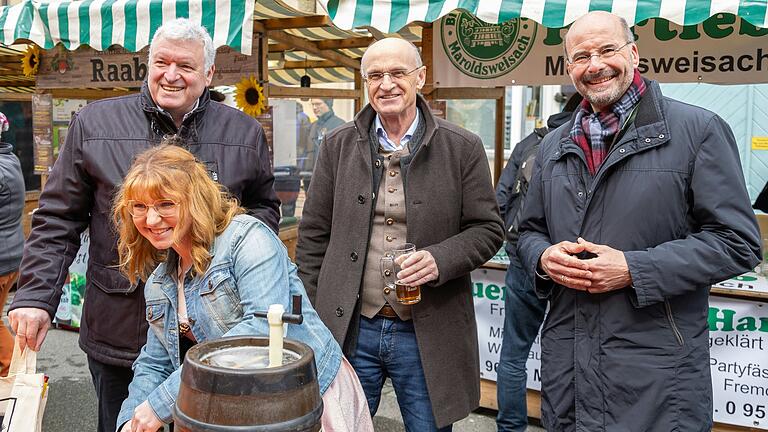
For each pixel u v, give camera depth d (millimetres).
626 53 2074
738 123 7332
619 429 2059
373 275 2447
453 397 2449
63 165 2428
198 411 1294
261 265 1748
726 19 3730
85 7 3719
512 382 3330
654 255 1986
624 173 2072
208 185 1779
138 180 1679
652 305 2029
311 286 2617
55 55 4574
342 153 2553
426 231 2412
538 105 8883
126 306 2389
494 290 3832
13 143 6875
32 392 1992
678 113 2059
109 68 4410
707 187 1997
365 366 2494
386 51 2357
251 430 1268
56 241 2416
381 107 2393
